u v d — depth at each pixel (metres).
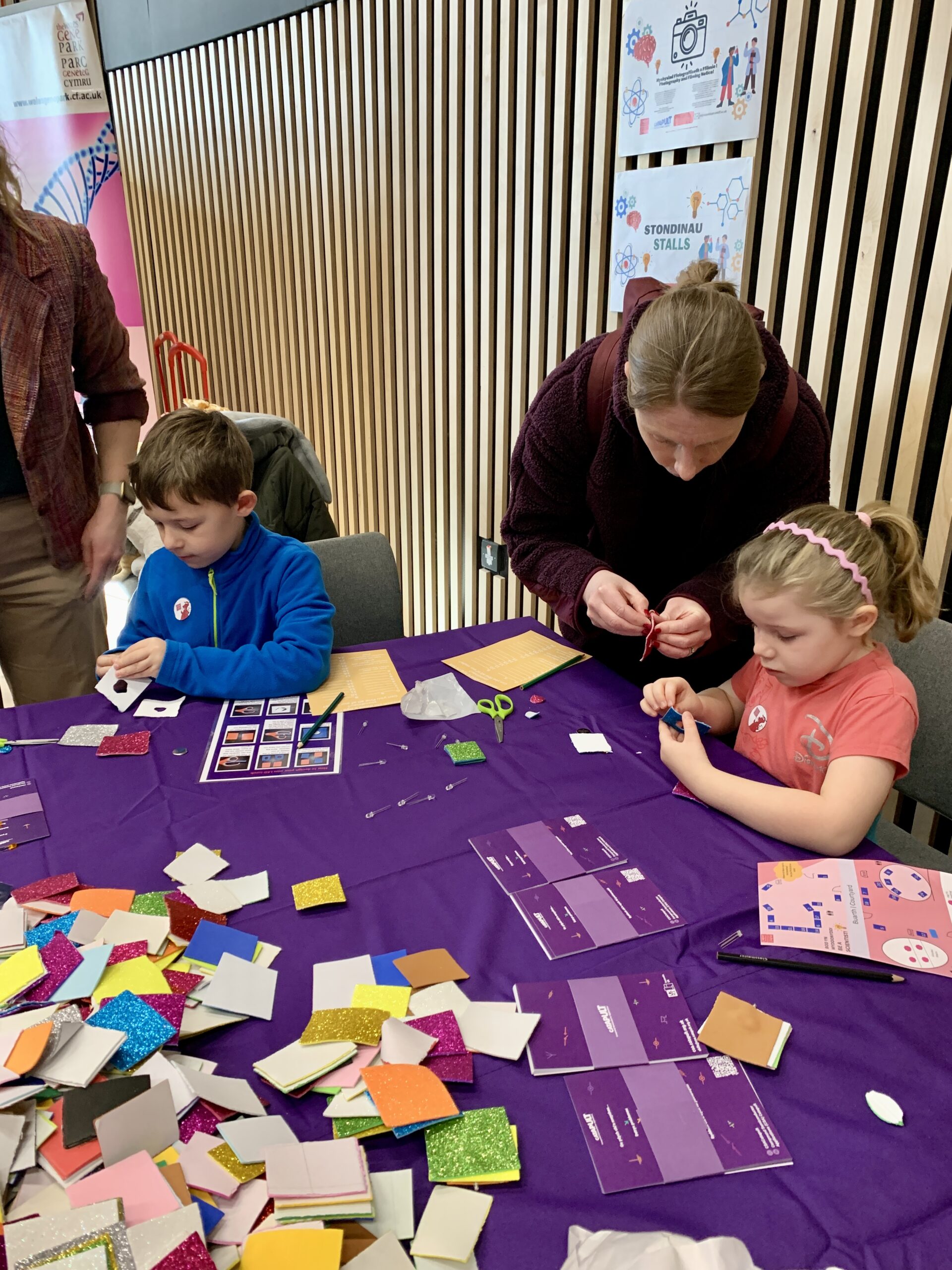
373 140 3.00
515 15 2.39
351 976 0.79
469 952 0.83
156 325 4.78
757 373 1.02
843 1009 0.78
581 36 2.18
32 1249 0.54
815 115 1.70
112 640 3.36
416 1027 0.74
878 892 0.91
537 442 1.42
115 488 1.80
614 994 0.78
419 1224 0.59
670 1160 0.63
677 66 1.92
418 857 0.97
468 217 2.73
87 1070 0.67
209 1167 0.62
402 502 3.42
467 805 1.07
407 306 3.12
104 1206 0.56
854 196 1.70
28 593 1.73
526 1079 0.70
